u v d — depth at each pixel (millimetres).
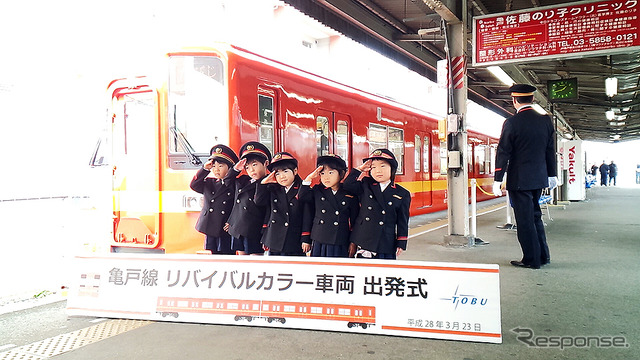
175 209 4859
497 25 7324
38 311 4152
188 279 3779
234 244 4387
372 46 10164
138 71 5125
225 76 4727
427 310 3363
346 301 3500
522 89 5461
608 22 6715
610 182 35500
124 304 3822
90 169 5441
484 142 16219
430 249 6617
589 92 15891
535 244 5340
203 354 3076
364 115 7895
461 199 7020
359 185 3873
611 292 4340
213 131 4766
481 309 3287
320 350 3117
